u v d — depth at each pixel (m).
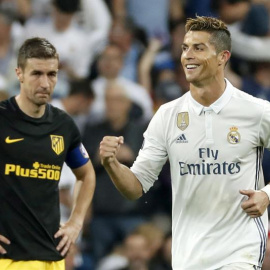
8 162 14.09
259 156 14.21
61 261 14.72
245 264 13.80
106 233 23.89
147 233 23.84
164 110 14.41
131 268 23.69
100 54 27.03
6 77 26.25
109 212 23.92
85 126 24.80
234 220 13.96
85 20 27.92
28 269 14.20
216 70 13.96
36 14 27.70
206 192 14.04
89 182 15.27
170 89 26.92
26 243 14.16
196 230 14.10
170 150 14.29
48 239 14.38
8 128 14.19
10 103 14.34
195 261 14.00
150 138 14.53
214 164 13.98
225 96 14.06
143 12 28.53
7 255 14.07
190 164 14.10
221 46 13.93
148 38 28.22
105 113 24.73
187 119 14.16
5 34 26.77
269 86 27.94
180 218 14.31
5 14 27.03
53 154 14.41
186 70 13.97
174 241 14.37
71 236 14.77
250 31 28.59
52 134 14.49
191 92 14.22
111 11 28.31
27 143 14.21
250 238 13.88
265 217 14.23
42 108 14.44
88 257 23.75
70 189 21.33
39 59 13.99
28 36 27.23
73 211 15.11
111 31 27.86
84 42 27.52
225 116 14.03
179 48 28.08
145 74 27.44
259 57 28.17
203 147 14.02
